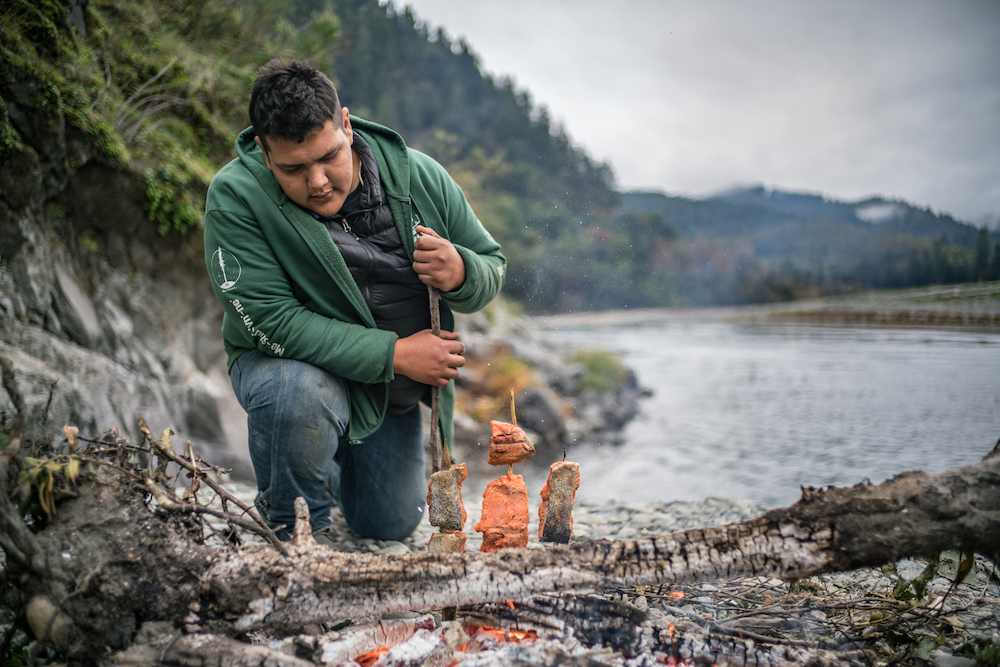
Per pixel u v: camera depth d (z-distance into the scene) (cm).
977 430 868
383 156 207
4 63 321
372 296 209
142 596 131
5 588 134
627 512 339
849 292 7244
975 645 149
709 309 8025
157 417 367
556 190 10356
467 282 204
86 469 138
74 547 131
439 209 218
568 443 957
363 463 244
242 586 133
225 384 446
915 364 1631
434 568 135
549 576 134
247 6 636
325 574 134
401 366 195
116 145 375
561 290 6644
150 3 528
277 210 193
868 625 158
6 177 318
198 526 152
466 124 11100
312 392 195
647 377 1675
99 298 376
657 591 176
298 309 198
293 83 163
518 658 123
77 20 421
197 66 518
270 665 121
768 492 621
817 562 131
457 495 176
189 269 430
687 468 759
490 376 1058
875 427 920
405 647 130
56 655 136
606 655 133
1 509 125
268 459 201
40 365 285
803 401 1222
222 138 512
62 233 363
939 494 131
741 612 165
